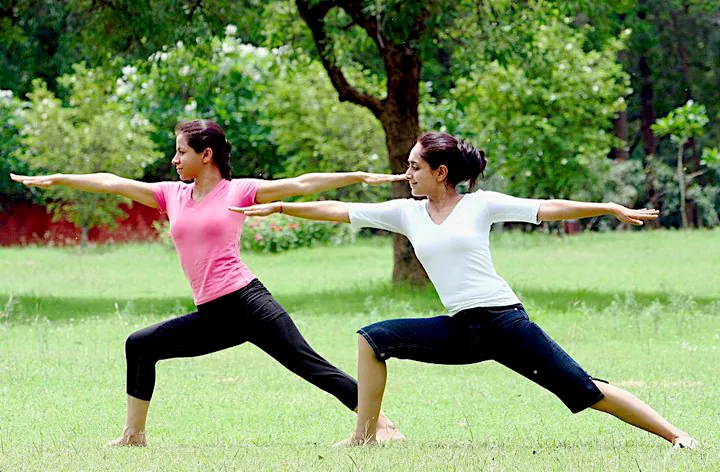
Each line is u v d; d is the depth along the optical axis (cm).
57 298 2416
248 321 902
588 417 1095
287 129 3984
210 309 905
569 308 2120
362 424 875
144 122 4103
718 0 5409
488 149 4075
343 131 3941
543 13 2592
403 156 2447
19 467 780
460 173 858
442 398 1227
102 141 3991
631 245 3800
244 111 4259
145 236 4616
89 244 4334
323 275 3045
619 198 4731
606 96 4088
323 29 2488
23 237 4556
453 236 845
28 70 4859
